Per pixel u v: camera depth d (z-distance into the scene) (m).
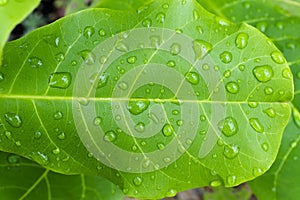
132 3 0.46
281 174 0.43
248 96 0.38
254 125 0.38
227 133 0.38
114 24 0.37
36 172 0.42
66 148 0.38
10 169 0.42
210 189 0.61
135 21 0.38
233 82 0.38
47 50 0.37
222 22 0.38
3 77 0.37
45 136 0.37
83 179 0.42
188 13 0.38
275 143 0.38
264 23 0.47
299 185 0.43
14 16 0.34
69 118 0.37
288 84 0.38
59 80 0.37
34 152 0.37
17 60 0.37
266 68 0.38
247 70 0.38
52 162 0.37
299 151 0.43
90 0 0.55
